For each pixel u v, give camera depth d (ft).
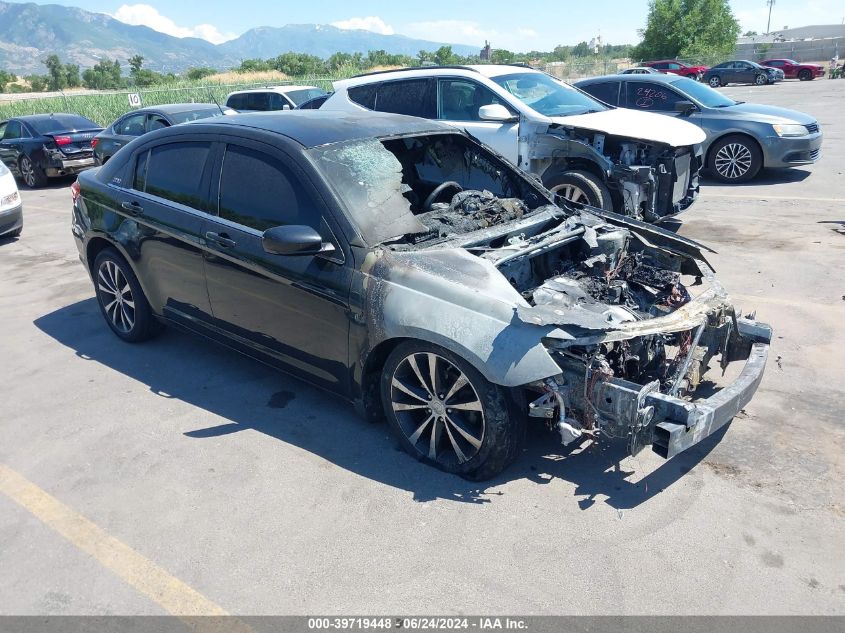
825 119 58.13
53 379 15.92
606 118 24.90
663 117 26.32
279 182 12.80
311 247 11.38
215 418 13.78
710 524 10.08
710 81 119.55
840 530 9.87
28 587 9.34
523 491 11.00
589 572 9.18
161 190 15.30
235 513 10.71
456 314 10.44
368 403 12.30
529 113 24.36
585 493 10.90
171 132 15.47
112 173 16.89
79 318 20.04
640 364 11.52
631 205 22.90
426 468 11.75
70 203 40.57
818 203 29.50
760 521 10.11
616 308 11.49
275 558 9.66
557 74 141.08
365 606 8.72
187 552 9.87
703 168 36.27
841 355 15.29
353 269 11.59
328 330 12.14
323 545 9.89
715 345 12.67
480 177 15.84
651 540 9.77
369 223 11.95
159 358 16.93
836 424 12.63
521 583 9.02
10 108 87.86
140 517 10.72
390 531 10.14
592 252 13.74
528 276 13.52
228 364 16.47
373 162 13.06
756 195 31.96
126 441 13.01
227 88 93.50
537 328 9.91
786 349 15.69
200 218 14.12
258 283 13.05
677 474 11.35
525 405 10.80
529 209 14.82
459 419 11.13
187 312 15.31
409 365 11.49
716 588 8.85
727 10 150.71
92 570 9.61
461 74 25.93
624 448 12.14
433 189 16.14
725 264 21.74
